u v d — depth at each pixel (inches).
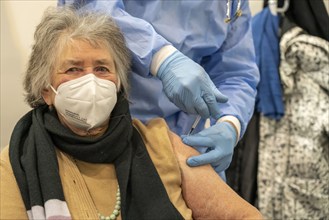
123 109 34.5
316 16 70.2
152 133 36.5
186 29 42.3
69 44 32.2
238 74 47.5
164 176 34.4
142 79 40.1
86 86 31.7
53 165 31.6
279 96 69.6
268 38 71.0
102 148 32.9
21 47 61.5
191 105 35.9
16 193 31.0
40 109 34.7
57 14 33.7
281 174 71.1
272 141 71.6
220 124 40.2
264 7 74.2
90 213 32.1
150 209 32.2
